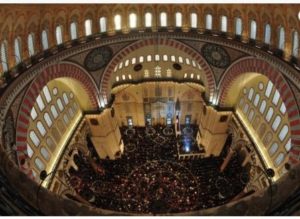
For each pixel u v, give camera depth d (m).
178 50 27.42
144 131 34.97
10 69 21.33
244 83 27.20
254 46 24.69
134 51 27.19
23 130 20.30
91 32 26.39
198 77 31.08
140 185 27.06
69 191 24.95
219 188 26.59
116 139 31.19
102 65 26.89
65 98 27.00
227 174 28.30
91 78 26.88
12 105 19.94
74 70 25.56
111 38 26.56
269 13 22.70
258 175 24.81
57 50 25.00
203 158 30.81
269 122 24.66
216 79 27.28
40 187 11.42
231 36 25.97
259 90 25.55
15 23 20.89
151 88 32.78
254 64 24.06
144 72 31.53
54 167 24.86
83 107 28.72
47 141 24.47
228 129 30.05
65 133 27.20
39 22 23.09
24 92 21.11
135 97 33.53
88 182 27.02
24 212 10.37
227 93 27.48
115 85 30.91
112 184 27.12
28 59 22.94
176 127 32.97
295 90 20.77
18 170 12.09
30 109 21.19
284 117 22.52
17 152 19.17
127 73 30.89
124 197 25.98
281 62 22.41
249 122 27.58
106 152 31.02
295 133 20.11
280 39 22.95
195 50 26.83
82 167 28.38
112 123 29.88
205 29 26.73
